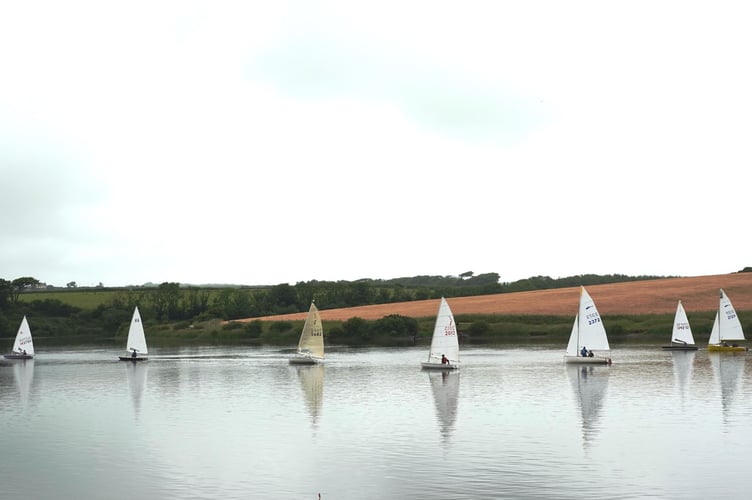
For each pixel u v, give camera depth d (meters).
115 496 33.25
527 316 138.88
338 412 53.38
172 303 196.50
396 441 43.00
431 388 65.69
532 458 38.56
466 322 137.62
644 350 99.00
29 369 90.56
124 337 170.62
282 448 41.56
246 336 153.25
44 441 44.44
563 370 77.88
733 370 74.81
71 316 193.25
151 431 47.19
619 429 45.66
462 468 36.72
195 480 35.44
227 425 48.84
